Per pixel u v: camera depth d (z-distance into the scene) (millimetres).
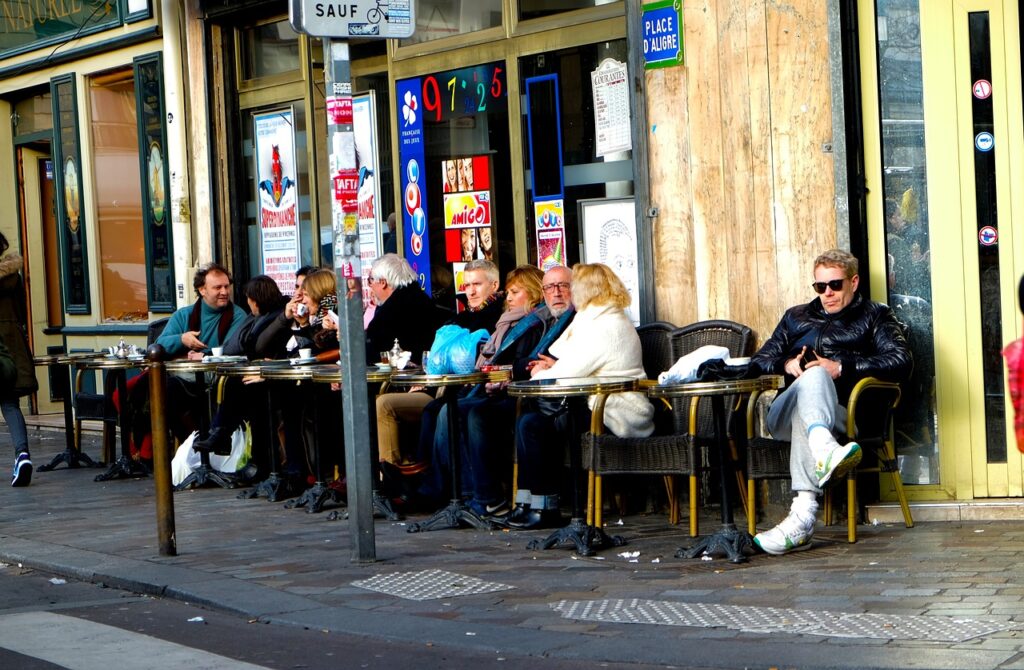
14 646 5938
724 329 8570
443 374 8367
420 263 11305
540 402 8219
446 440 8812
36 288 16000
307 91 12195
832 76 8133
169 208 13500
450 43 10859
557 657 5449
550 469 8273
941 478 8133
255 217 12992
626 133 9539
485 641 5699
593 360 8070
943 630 5418
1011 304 8055
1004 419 8078
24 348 11422
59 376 14648
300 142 12398
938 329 8133
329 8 7086
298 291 10562
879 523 8008
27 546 8344
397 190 11445
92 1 14117
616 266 9719
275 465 9969
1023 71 8023
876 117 8164
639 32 8945
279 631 6141
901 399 8156
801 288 8320
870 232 8195
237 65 12961
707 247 8750
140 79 13719
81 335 15023
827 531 7824
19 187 15953
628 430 8047
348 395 7316
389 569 7215
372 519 7402
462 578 6922
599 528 7625
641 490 8867
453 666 5422
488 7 10531
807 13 8211
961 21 8070
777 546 7141
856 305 7863
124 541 8391
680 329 8703
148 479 11289
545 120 10141
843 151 8109
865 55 8180
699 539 7617
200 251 13141
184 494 10391
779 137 8352
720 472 7188
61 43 14625
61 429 14969
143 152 13758
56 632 6191
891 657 5078
